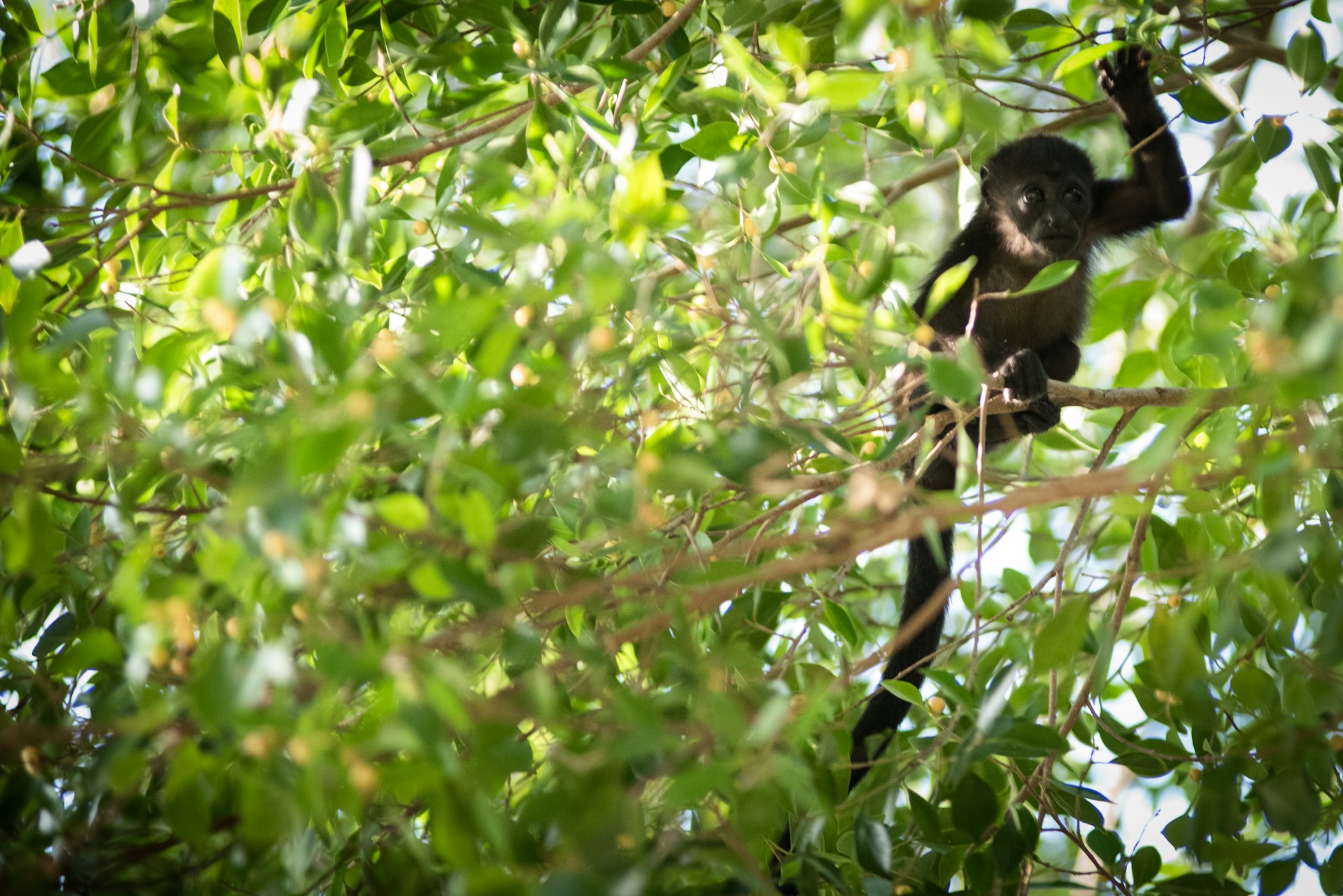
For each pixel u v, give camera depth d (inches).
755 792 185.0
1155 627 239.0
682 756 193.8
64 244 277.7
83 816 219.5
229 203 265.6
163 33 299.3
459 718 149.2
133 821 230.7
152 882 216.2
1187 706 240.1
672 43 282.5
